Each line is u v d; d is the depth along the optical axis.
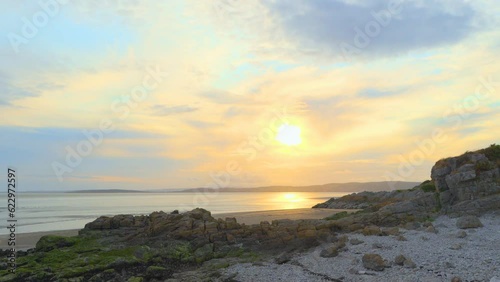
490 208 35.06
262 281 21.62
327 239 30.12
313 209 82.31
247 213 70.44
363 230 31.97
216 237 33.09
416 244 26.33
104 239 33.56
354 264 22.97
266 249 30.83
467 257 22.14
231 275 23.23
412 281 18.83
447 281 18.36
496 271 19.16
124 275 25.02
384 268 21.50
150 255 28.14
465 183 37.91
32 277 23.22
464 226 30.86
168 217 37.12
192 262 28.64
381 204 44.09
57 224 62.88
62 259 27.20
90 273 24.53
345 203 87.88
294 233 33.25
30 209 103.69
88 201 163.62
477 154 40.38
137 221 39.34
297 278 21.58
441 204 38.12
